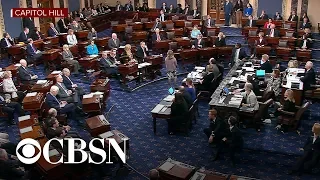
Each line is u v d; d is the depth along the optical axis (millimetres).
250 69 13883
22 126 9461
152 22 21391
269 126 11508
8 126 11586
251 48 18297
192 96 11828
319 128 8867
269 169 9430
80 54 17500
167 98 11938
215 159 9828
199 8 24844
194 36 19031
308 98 12859
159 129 11578
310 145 9031
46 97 11305
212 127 10016
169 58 14375
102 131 9633
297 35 19406
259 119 10969
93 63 15266
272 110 12375
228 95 11484
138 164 9727
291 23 20547
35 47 16828
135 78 14922
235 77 13156
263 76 12961
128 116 12453
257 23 21297
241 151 10180
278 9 23109
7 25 18953
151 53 18531
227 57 17406
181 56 16750
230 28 23344
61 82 12086
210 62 13539
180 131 11250
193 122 11961
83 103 11023
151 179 7473
